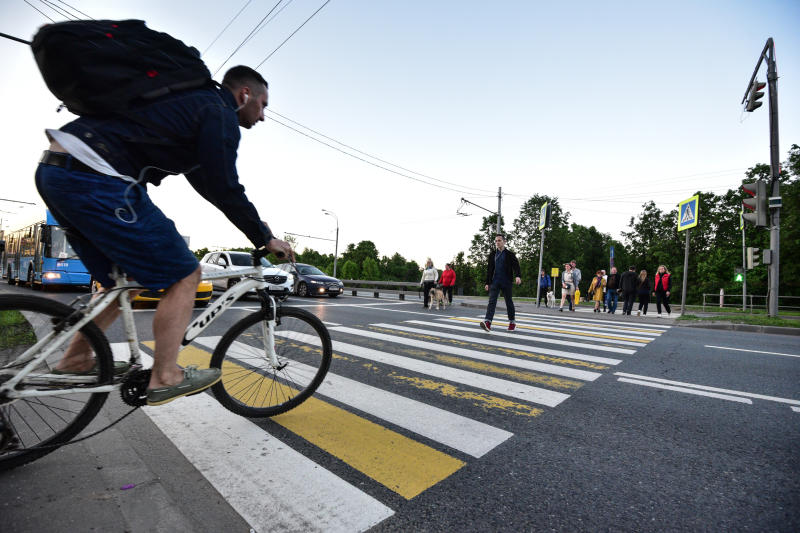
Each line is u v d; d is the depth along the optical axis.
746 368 4.47
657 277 13.13
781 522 1.64
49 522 1.48
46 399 1.82
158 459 2.01
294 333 2.71
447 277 14.34
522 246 58.91
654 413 2.92
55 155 1.58
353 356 4.51
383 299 16.42
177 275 1.87
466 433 2.48
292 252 2.22
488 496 1.79
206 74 1.86
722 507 1.75
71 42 1.54
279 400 2.66
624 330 8.00
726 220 42.56
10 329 1.68
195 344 4.66
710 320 10.41
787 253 28.94
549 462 2.13
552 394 3.32
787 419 2.84
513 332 6.92
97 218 1.62
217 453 2.10
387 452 2.19
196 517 1.56
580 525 1.60
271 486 1.80
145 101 1.69
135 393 1.97
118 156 1.67
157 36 1.74
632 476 2.01
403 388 3.36
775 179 10.87
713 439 2.47
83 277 13.70
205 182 1.85
